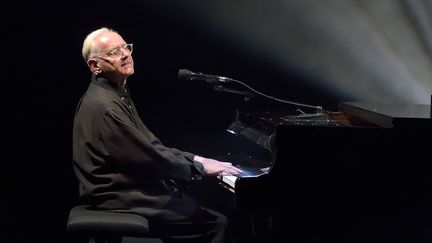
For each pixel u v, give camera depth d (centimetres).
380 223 662
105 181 704
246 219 826
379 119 672
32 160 988
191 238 721
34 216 1002
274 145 663
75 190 1007
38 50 955
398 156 653
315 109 936
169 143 991
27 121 974
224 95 992
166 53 976
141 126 748
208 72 987
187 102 990
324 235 665
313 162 657
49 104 973
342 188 658
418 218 659
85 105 722
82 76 970
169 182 781
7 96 961
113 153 695
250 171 771
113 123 697
